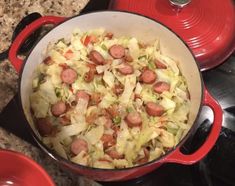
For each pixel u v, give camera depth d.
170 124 0.42
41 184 0.38
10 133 0.44
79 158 0.39
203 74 0.48
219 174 0.42
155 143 0.41
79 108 0.42
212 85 0.47
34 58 0.43
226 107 0.46
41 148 0.40
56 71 0.44
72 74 0.43
